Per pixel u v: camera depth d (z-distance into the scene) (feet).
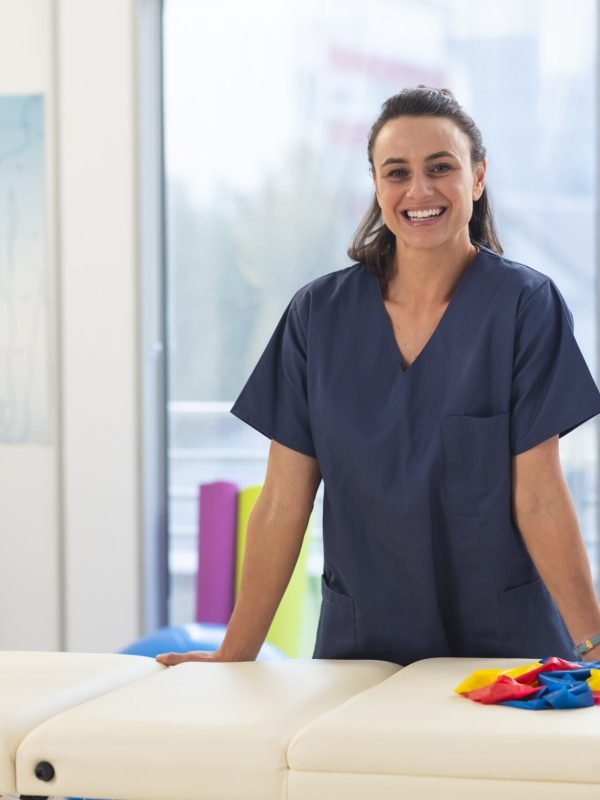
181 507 14.75
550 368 6.75
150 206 14.39
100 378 14.29
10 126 14.37
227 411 14.66
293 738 5.34
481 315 6.86
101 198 14.23
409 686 5.93
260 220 14.49
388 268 7.23
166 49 14.58
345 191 14.26
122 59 14.12
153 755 5.43
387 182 6.87
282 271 14.48
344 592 7.20
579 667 5.95
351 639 7.15
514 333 6.77
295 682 6.25
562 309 6.84
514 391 6.77
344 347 7.09
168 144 14.65
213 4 14.44
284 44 14.32
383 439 6.82
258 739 5.35
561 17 13.56
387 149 6.84
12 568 14.52
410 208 6.82
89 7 14.15
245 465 14.66
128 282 14.20
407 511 6.76
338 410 6.93
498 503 6.76
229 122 14.49
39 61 14.30
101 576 14.35
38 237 14.37
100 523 14.34
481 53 13.73
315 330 7.16
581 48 13.55
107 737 5.52
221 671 6.55
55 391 14.38
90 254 14.26
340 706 5.58
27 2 14.28
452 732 5.13
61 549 14.40
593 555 13.69
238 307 14.58
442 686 5.92
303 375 7.22
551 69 13.61
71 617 14.42
